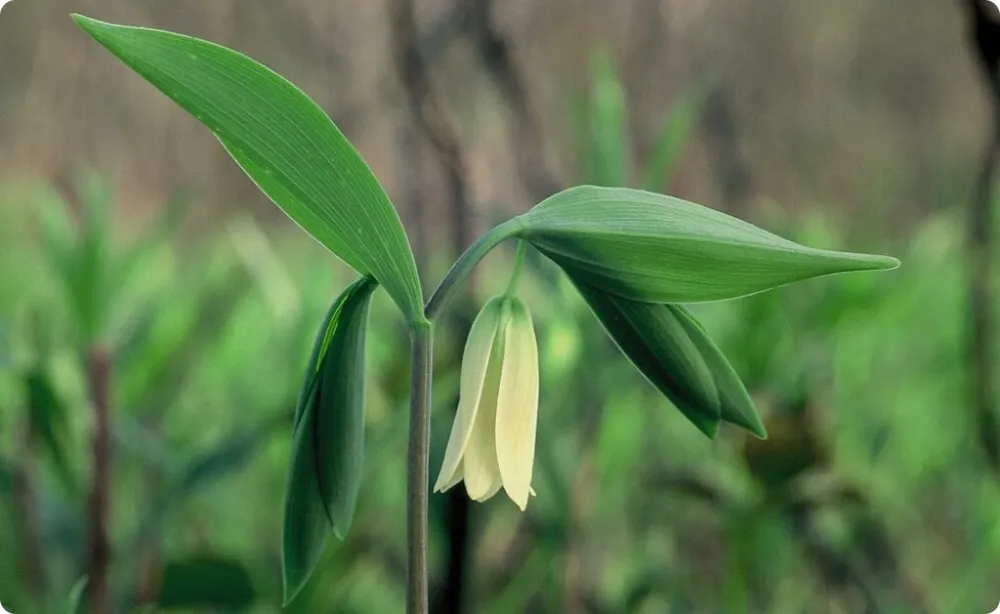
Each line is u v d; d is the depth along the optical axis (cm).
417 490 21
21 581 29
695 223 21
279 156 20
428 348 21
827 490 30
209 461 28
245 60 20
